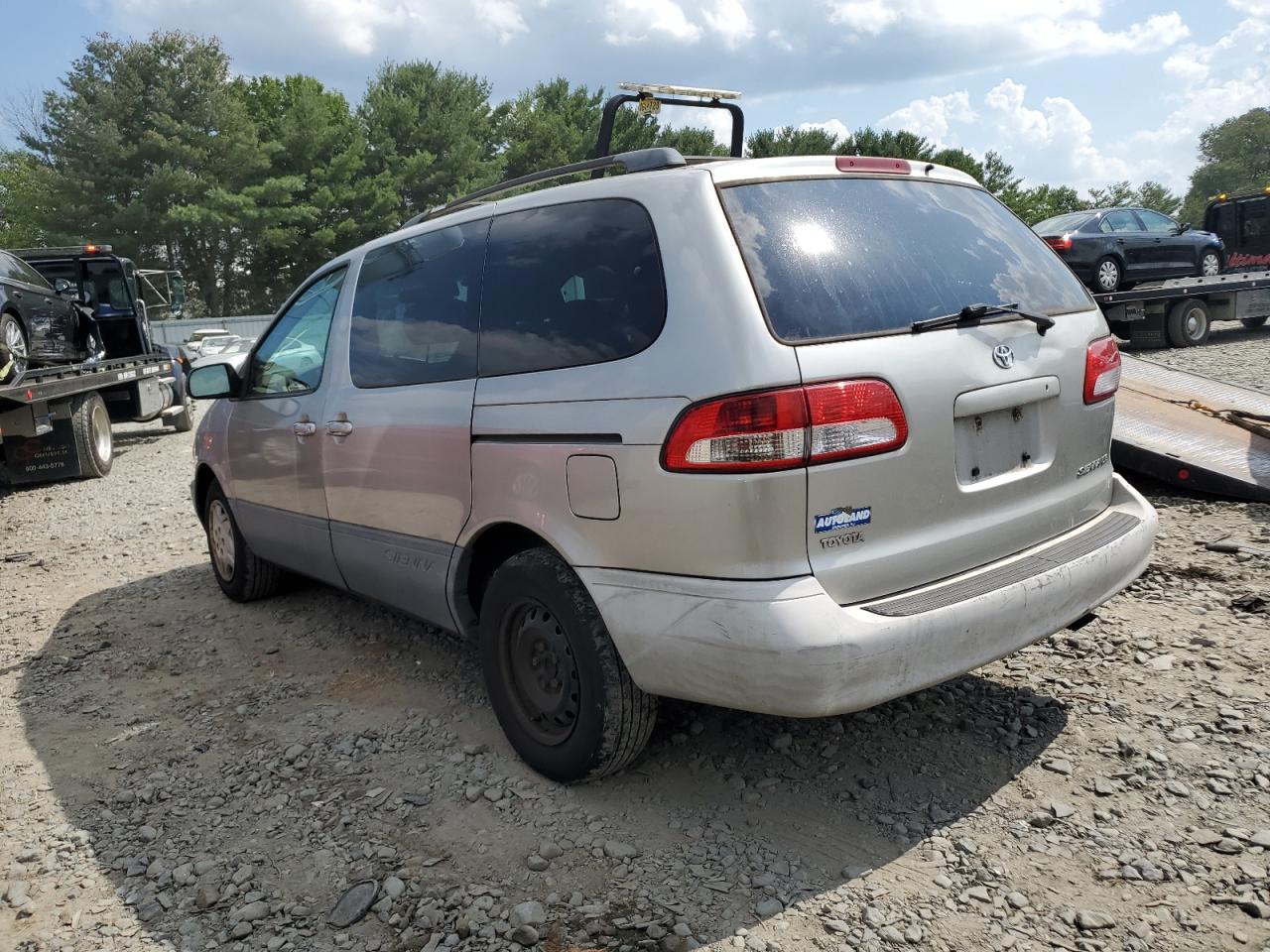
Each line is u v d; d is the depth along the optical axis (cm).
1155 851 263
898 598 264
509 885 267
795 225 277
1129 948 230
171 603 560
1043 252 340
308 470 426
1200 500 573
